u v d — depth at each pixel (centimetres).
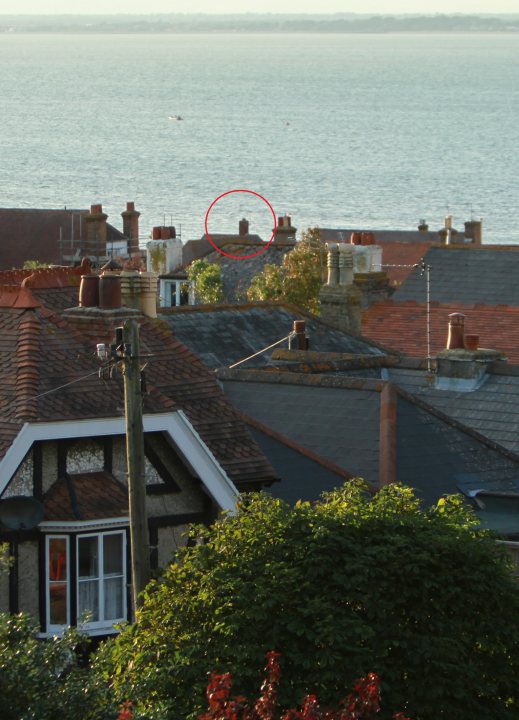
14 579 12900
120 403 13512
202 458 13612
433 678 10950
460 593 11256
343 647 10800
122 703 9819
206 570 11325
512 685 11362
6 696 9406
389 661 11019
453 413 19600
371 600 11088
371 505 11669
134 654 10962
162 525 13550
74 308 14788
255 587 11031
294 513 11569
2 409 13175
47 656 9719
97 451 13350
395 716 9606
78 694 9462
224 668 10750
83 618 10919
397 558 11219
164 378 14688
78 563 13012
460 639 11200
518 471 17425
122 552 13150
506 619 11406
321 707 10712
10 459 12850
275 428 17862
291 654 10850
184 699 10612
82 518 12925
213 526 11862
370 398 17912
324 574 11194
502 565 11594
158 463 13588
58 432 13088
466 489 16850
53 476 13175
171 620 11062
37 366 13650
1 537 12825
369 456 17025
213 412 14588
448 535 11519
